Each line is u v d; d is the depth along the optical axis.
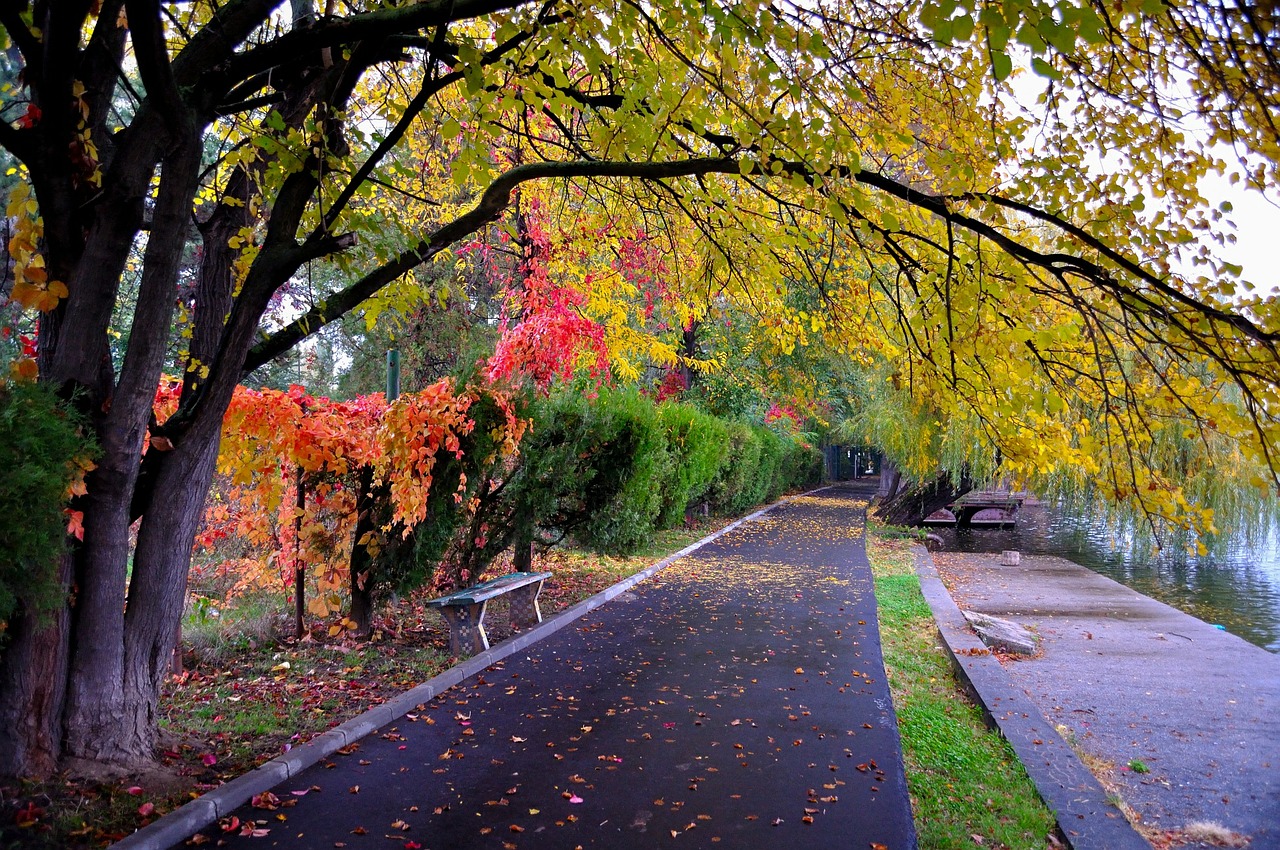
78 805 3.79
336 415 7.16
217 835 3.75
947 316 4.17
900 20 4.63
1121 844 3.76
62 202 3.96
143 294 4.07
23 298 3.71
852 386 23.11
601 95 5.60
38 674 3.93
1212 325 3.73
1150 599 11.75
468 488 7.84
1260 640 10.16
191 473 4.55
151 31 3.50
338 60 5.31
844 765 4.73
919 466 15.58
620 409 10.70
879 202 5.32
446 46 4.79
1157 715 6.36
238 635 6.99
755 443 21.39
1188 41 3.81
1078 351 4.72
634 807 4.13
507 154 8.21
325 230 4.77
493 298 15.53
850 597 10.50
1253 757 5.44
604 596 10.05
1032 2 2.88
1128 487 4.46
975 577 13.87
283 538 7.25
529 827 3.89
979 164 4.88
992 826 4.03
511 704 5.85
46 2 3.98
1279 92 3.77
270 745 4.76
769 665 7.05
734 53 3.91
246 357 4.89
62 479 3.39
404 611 8.62
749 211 5.91
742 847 3.72
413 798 4.21
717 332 21.53
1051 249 5.77
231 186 5.66
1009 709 5.77
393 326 14.70
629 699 5.99
